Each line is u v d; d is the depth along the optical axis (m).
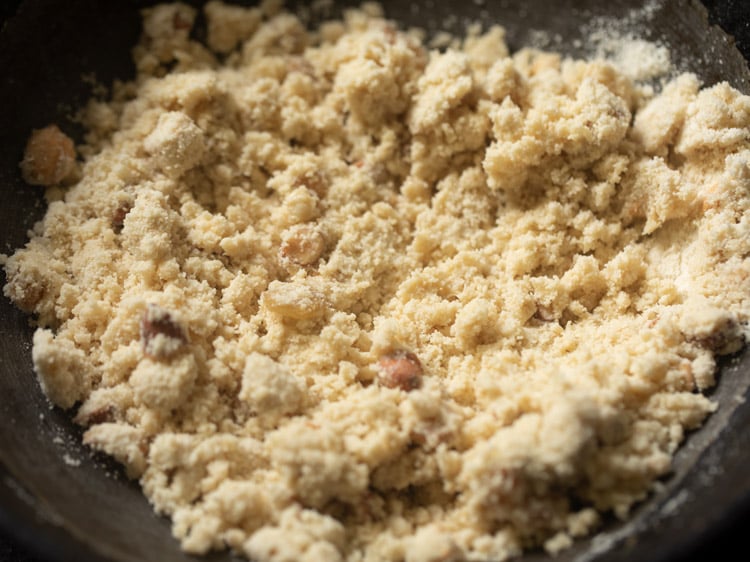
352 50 0.26
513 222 0.25
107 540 0.19
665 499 0.19
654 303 0.23
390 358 0.22
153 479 0.21
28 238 0.24
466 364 0.22
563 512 0.20
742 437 0.20
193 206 0.24
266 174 0.25
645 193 0.24
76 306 0.23
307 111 0.26
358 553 0.20
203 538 0.20
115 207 0.24
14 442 0.21
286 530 0.20
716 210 0.23
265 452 0.21
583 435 0.19
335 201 0.25
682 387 0.21
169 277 0.23
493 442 0.20
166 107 0.25
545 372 0.21
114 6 0.26
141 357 0.21
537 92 0.25
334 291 0.23
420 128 0.25
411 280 0.24
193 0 0.27
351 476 0.20
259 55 0.27
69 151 0.25
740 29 0.24
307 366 0.22
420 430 0.21
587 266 0.23
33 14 0.25
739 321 0.22
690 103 0.24
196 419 0.21
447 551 0.19
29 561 0.22
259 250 0.24
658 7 0.25
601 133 0.24
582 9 0.26
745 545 0.20
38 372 0.21
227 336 0.22
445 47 0.27
